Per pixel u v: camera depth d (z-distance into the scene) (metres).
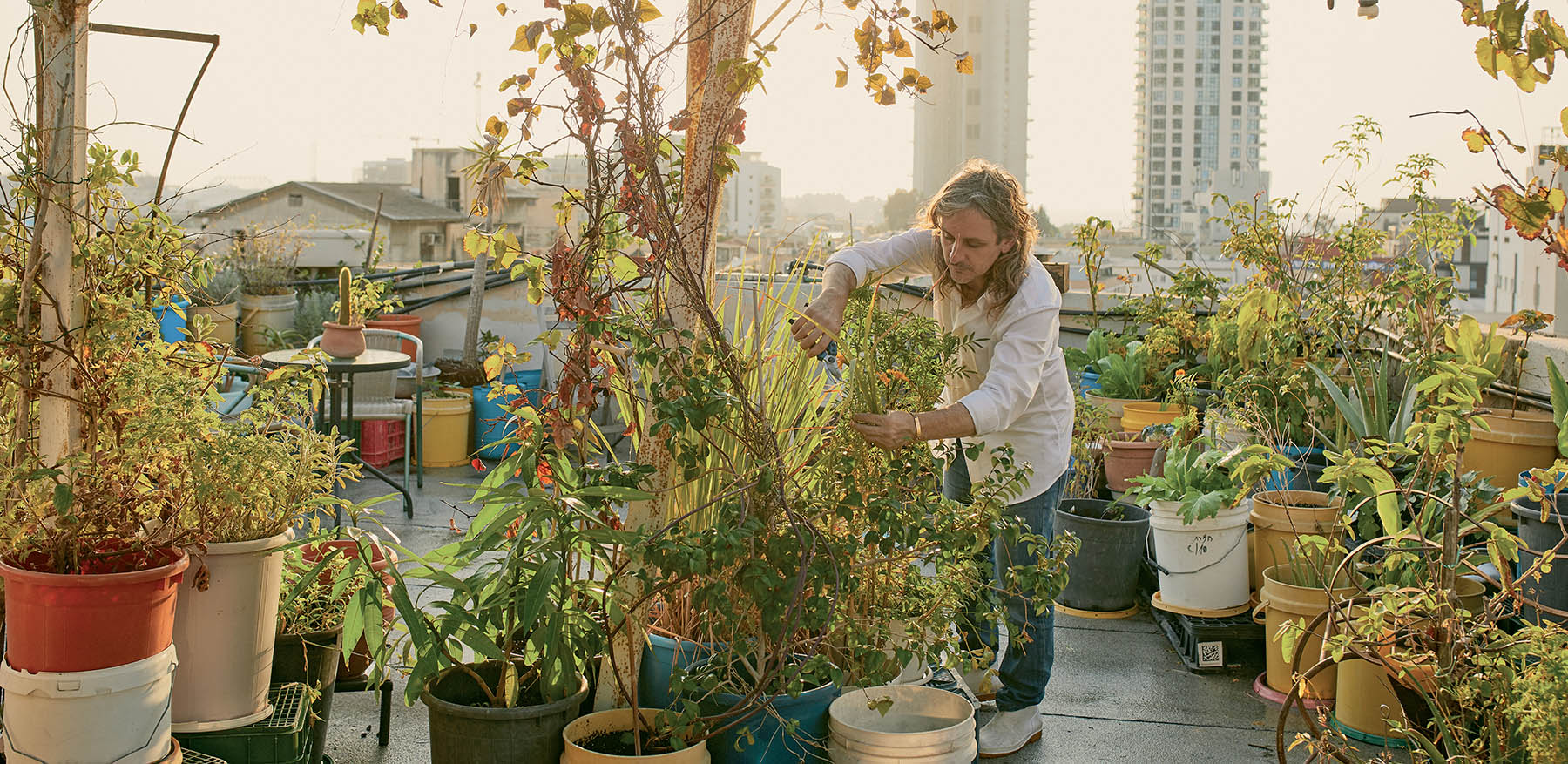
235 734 2.46
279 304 7.79
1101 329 6.79
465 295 8.23
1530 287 13.20
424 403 6.62
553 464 2.49
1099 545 4.28
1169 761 3.09
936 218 2.73
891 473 2.47
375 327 7.53
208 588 2.41
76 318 2.50
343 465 2.85
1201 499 3.72
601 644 2.47
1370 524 3.69
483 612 2.39
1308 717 2.52
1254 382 4.78
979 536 2.52
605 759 2.21
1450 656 2.45
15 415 2.56
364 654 3.12
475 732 2.30
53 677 2.15
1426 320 4.69
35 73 2.37
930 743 2.33
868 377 2.47
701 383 2.27
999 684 3.34
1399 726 2.48
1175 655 3.93
